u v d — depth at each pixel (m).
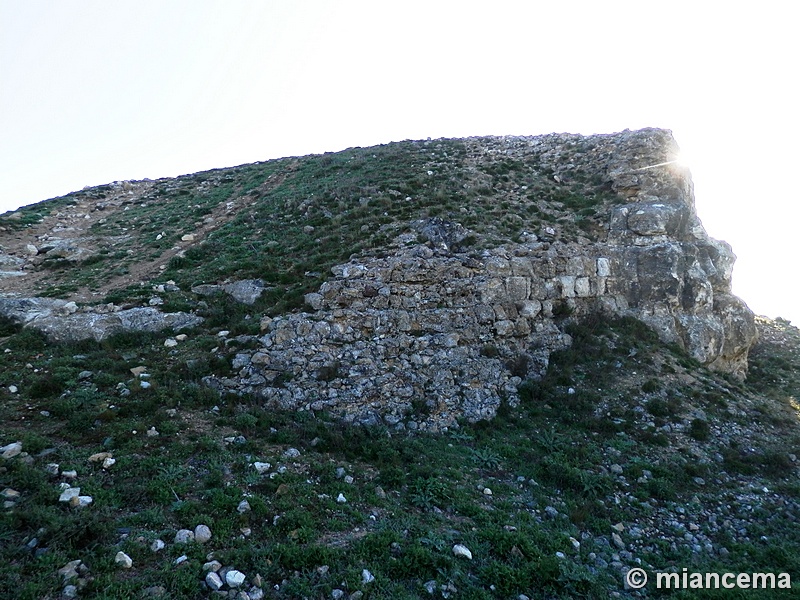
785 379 19.16
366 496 8.05
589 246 17.47
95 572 5.34
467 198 20.22
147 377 10.48
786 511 9.73
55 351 11.53
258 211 22.20
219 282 15.59
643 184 19.89
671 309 16.92
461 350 13.16
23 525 5.80
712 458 11.34
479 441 11.22
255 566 5.90
